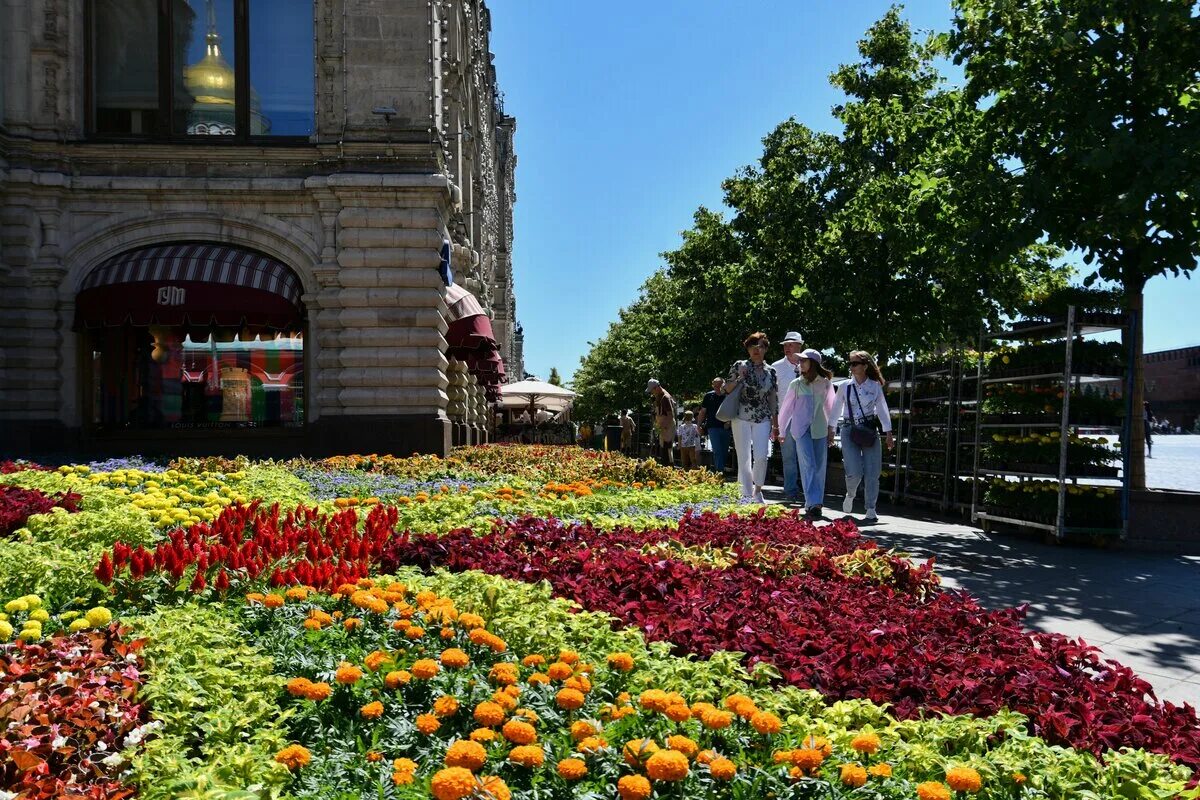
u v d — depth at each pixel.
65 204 17.50
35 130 17.39
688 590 5.23
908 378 17.33
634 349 54.88
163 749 2.76
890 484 17.20
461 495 9.50
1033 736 3.10
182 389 18.45
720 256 28.72
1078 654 4.18
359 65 17.86
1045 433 12.21
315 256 17.84
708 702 3.24
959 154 12.82
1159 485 22.27
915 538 11.67
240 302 16.88
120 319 16.62
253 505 7.23
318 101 18.00
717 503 10.02
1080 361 11.32
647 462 12.87
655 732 2.94
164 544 5.59
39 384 17.31
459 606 4.34
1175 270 11.27
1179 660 6.06
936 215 13.38
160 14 18.02
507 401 44.72
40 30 17.39
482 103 38.62
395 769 2.68
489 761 2.79
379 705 3.12
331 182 17.47
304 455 17.94
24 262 17.22
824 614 4.76
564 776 2.57
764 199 22.53
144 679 3.47
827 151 21.86
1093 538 11.56
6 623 4.02
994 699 3.44
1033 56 11.98
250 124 18.17
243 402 18.53
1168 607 7.74
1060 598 8.03
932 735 2.99
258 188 17.64
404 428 17.64
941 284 16.80
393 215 17.67
